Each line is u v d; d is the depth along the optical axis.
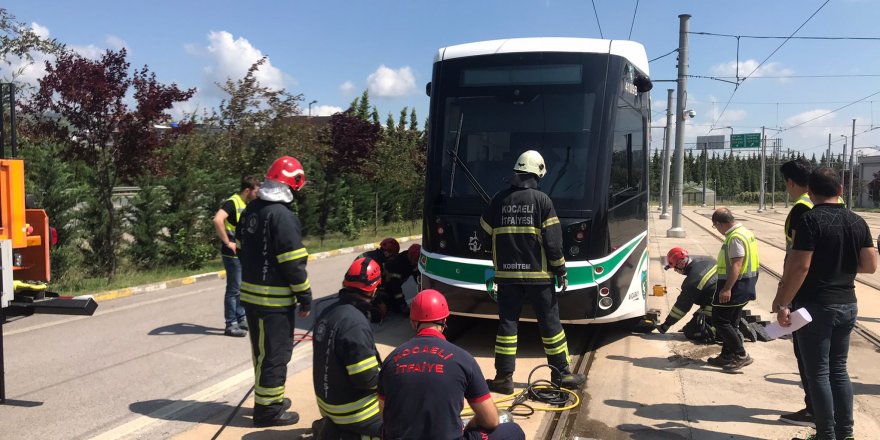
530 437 4.53
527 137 6.80
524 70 6.92
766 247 19.36
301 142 15.21
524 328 7.95
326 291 10.74
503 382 5.43
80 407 5.09
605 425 4.77
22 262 5.68
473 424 3.38
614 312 6.59
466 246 6.68
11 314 5.27
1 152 5.39
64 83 9.84
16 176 5.11
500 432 3.38
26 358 6.46
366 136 18.77
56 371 6.04
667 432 4.63
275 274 4.50
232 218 7.30
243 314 7.51
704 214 49.19
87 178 11.66
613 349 6.93
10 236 5.07
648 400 5.31
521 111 6.87
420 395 3.08
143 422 4.79
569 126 6.71
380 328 7.86
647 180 7.79
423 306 3.45
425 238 7.00
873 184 71.44
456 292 6.61
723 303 6.01
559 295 6.34
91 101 10.02
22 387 5.57
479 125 6.97
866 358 6.60
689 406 5.16
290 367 6.25
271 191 4.55
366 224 22.78
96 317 8.46
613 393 5.48
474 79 7.08
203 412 5.02
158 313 8.74
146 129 10.73
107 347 6.90
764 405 5.18
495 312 6.51
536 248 5.34
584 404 5.22
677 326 8.08
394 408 3.12
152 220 12.49
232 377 5.91
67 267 10.69
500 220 5.42
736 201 95.19
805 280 4.14
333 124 18.48
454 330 7.73
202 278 12.06
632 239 7.09
